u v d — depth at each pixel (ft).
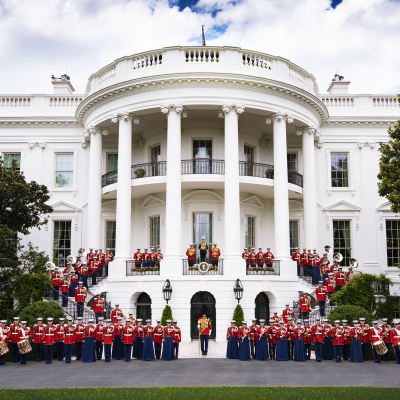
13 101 103.91
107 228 98.37
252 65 86.12
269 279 77.97
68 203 98.32
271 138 99.66
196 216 90.94
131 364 53.52
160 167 93.35
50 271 76.69
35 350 56.49
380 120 100.83
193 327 76.64
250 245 93.86
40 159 100.58
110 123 90.68
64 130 101.55
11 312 72.02
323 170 99.96
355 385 41.06
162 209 91.81
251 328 56.90
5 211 79.30
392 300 72.02
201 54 88.53
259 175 96.12
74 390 38.65
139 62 87.45
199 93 82.17
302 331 55.72
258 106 83.92
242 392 37.81
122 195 83.30
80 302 71.61
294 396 36.42
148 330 56.85
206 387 39.70
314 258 84.12
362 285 70.79
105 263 84.17
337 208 98.48
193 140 92.73
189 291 75.66
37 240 97.71
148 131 96.43
